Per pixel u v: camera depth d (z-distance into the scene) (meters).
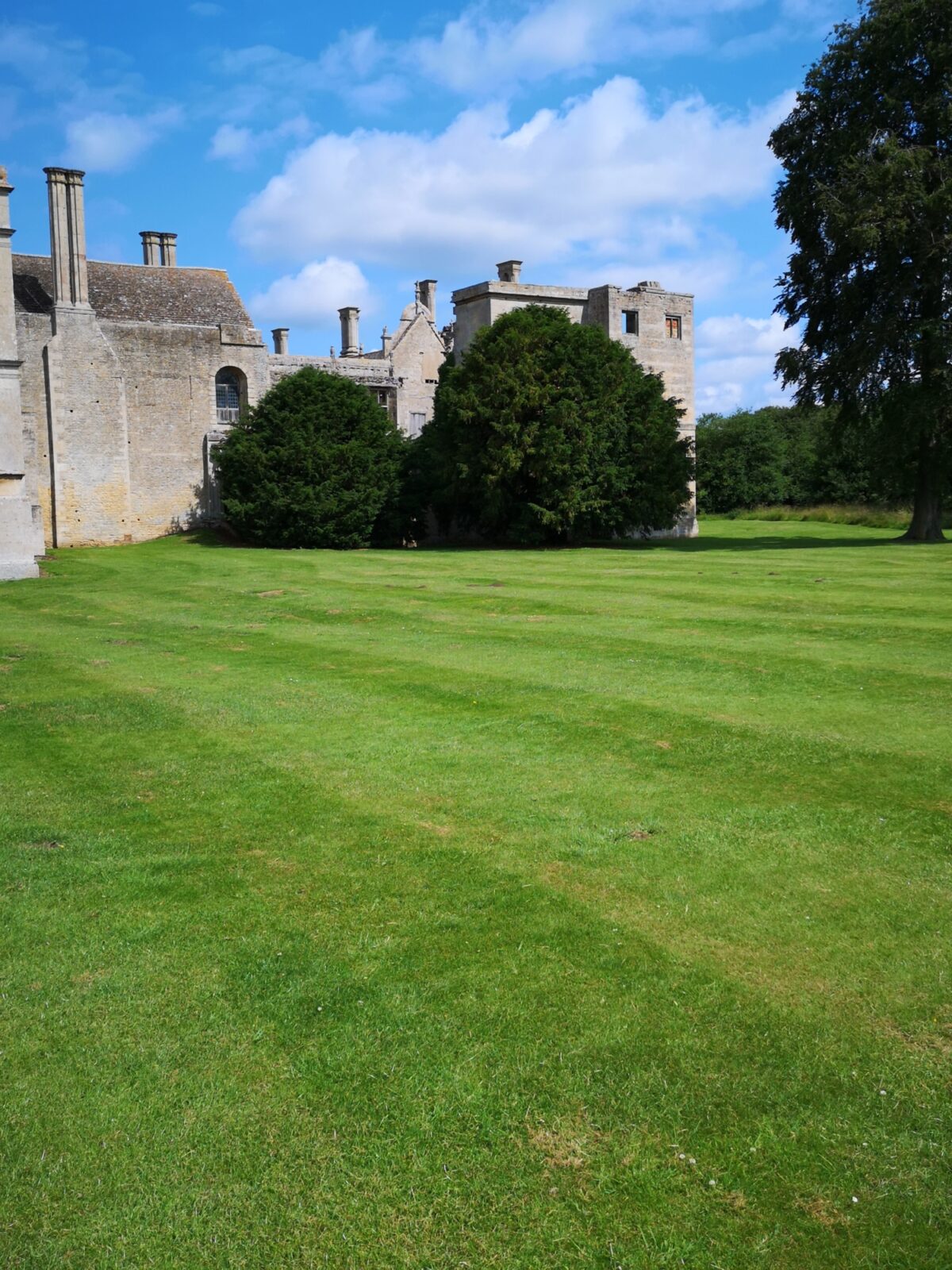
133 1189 3.44
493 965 4.79
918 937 4.97
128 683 11.30
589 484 35.97
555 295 45.50
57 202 39.78
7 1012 4.48
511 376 35.38
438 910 5.37
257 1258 3.17
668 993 4.53
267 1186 3.45
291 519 38.06
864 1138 3.60
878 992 4.51
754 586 18.56
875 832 6.27
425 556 29.36
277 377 47.28
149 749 8.55
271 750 8.42
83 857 6.19
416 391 56.03
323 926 5.23
